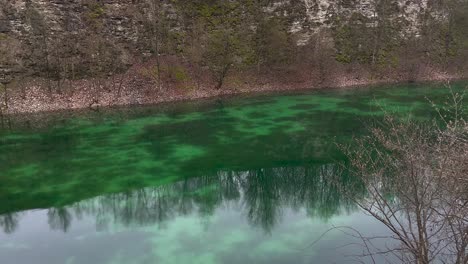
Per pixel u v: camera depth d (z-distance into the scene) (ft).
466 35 187.62
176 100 135.74
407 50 178.40
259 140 99.35
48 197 68.80
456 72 175.63
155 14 152.05
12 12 130.00
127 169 81.46
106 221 60.29
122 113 121.29
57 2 137.28
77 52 133.49
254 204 66.28
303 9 173.47
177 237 54.95
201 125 111.24
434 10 189.47
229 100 138.21
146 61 143.54
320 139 98.78
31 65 125.80
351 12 179.83
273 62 159.53
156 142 97.60
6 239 54.75
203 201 68.23
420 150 26.27
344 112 122.62
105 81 133.18
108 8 145.89
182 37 153.07
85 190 71.82
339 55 169.68
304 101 136.98
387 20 182.80
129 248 52.01
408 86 158.40
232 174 79.92
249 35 161.79
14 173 78.64
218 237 54.60
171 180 76.95
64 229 57.67
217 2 164.35
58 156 87.61
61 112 119.24
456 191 24.97
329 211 59.67
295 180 75.36
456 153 26.61
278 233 54.95
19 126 107.55
